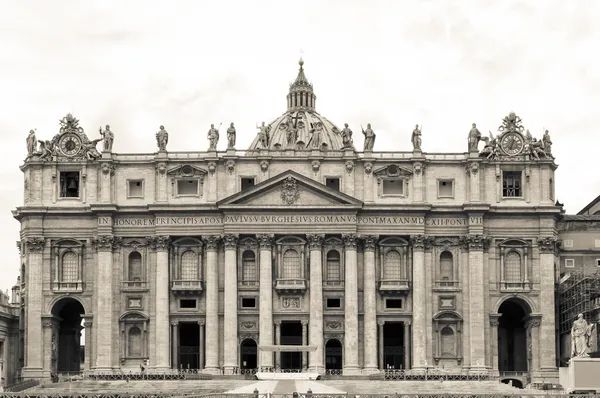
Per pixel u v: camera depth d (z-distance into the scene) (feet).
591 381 321.93
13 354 465.06
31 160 461.37
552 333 450.71
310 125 609.42
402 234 453.17
